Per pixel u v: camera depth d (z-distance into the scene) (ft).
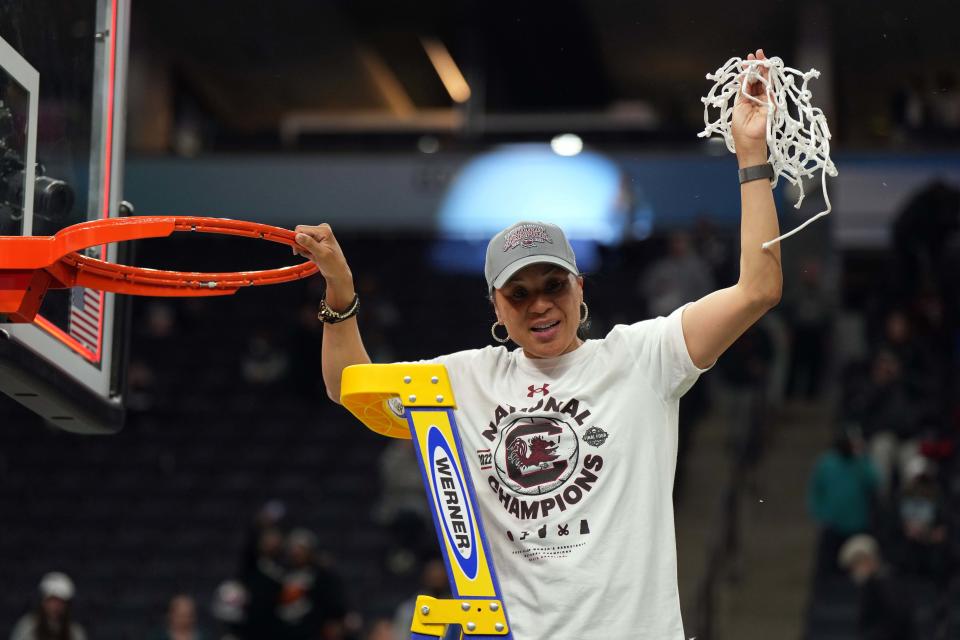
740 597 44.80
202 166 72.49
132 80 72.95
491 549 9.91
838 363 62.18
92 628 47.29
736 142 10.28
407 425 10.73
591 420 9.92
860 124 69.26
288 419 59.62
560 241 10.12
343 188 71.97
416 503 46.98
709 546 43.75
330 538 51.19
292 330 62.13
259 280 11.84
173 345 65.21
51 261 10.36
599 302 66.18
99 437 59.00
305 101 82.23
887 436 46.29
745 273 9.89
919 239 56.13
